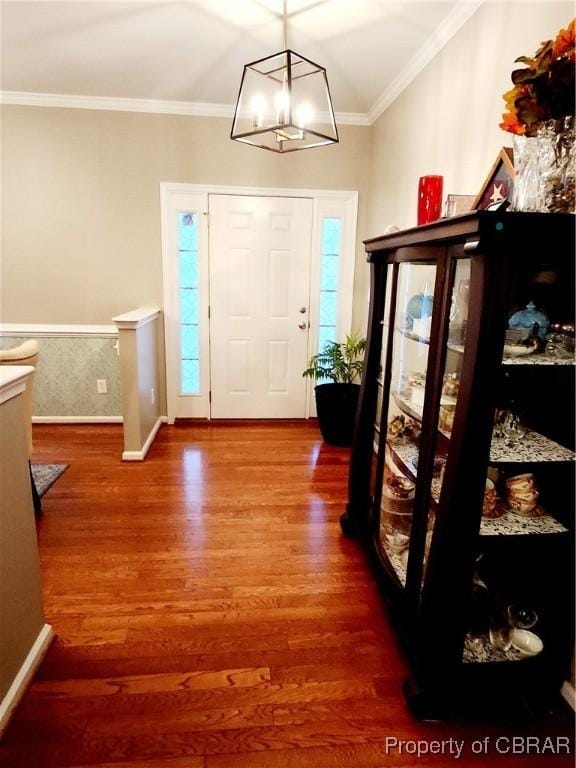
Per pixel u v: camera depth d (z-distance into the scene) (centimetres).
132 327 300
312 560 212
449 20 222
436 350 138
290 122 174
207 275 381
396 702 145
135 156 355
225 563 209
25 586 148
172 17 231
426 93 259
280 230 379
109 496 267
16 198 354
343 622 176
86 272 370
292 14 224
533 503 137
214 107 349
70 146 350
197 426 393
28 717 136
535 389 138
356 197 377
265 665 156
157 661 156
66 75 302
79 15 229
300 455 333
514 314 128
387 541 186
